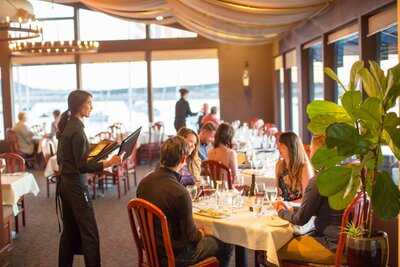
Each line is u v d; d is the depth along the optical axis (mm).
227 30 8062
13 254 4961
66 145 3902
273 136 7422
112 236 5520
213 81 11781
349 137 2299
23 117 10688
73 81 11883
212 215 3484
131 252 4961
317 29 6715
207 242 3350
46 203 7367
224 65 11539
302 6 6000
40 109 12031
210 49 11555
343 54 6215
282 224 3289
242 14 6594
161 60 11703
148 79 11750
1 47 11602
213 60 11742
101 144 4102
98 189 8234
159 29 11625
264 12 6359
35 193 5852
